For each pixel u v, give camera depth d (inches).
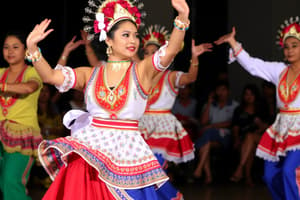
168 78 254.1
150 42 263.7
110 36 167.0
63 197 158.7
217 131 356.2
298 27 232.4
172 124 255.1
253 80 424.2
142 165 160.1
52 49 408.8
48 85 343.9
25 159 219.6
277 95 235.8
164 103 254.7
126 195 157.6
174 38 156.8
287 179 223.5
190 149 257.8
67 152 154.9
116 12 167.5
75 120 169.8
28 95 221.9
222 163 368.2
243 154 347.9
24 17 406.0
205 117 365.4
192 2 418.9
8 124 219.3
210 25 421.7
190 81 250.8
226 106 365.1
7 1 403.2
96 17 168.2
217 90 366.6
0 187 223.8
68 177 159.5
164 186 193.3
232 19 425.1
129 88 162.9
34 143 222.5
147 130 252.7
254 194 311.3
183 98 364.2
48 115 333.7
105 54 180.5
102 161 156.8
